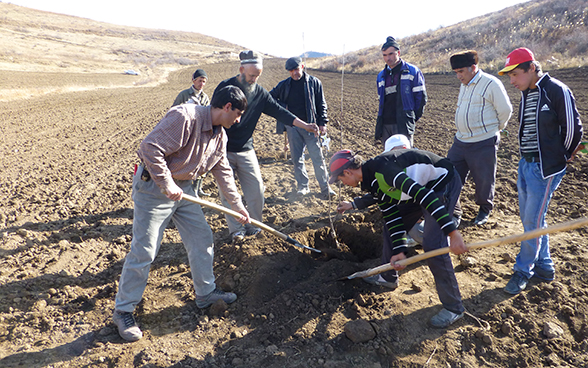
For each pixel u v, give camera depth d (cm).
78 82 3209
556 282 334
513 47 2288
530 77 315
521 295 327
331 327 311
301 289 359
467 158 439
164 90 2834
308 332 308
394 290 355
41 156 931
